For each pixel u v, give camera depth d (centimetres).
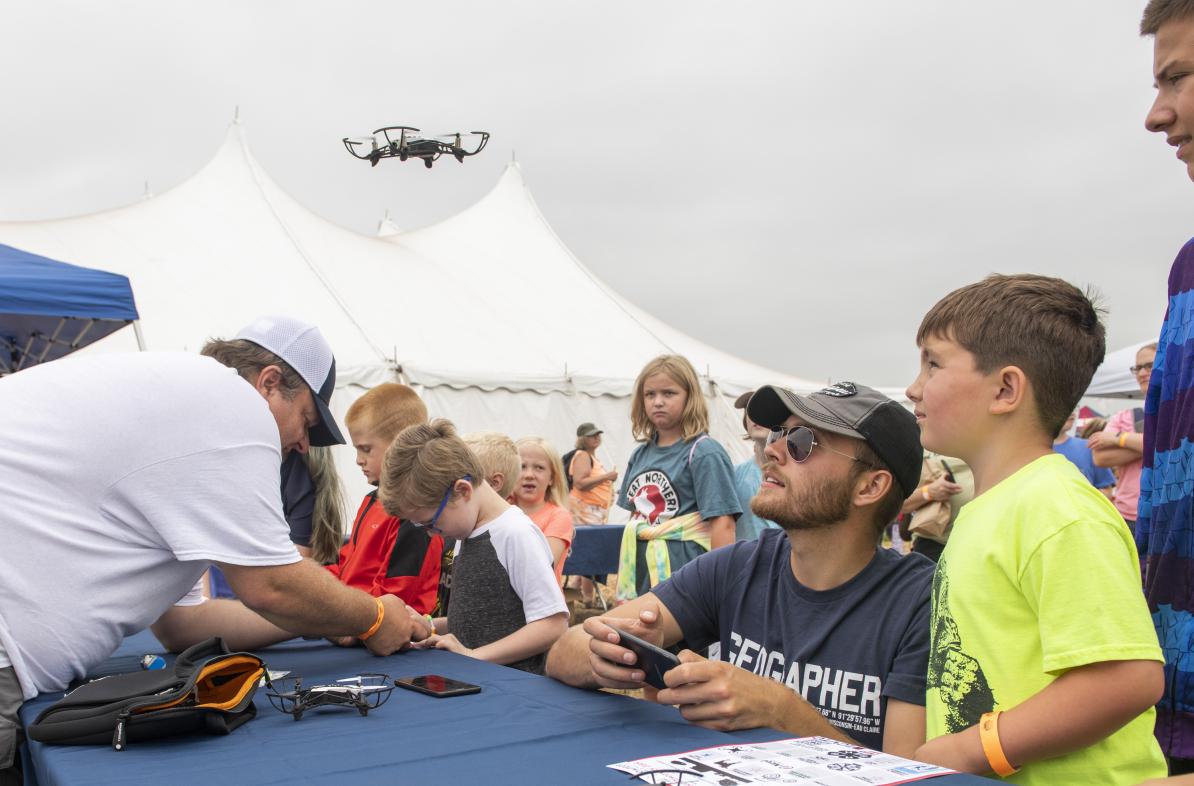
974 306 145
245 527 172
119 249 1164
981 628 130
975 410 143
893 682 151
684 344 1505
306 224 1378
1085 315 143
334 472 333
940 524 420
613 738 129
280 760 122
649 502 368
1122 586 119
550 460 396
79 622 166
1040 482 130
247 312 1088
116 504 167
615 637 152
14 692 163
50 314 601
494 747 125
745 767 111
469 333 1239
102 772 119
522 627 248
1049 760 125
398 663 200
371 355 1044
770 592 177
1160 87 151
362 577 282
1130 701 116
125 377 169
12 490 162
